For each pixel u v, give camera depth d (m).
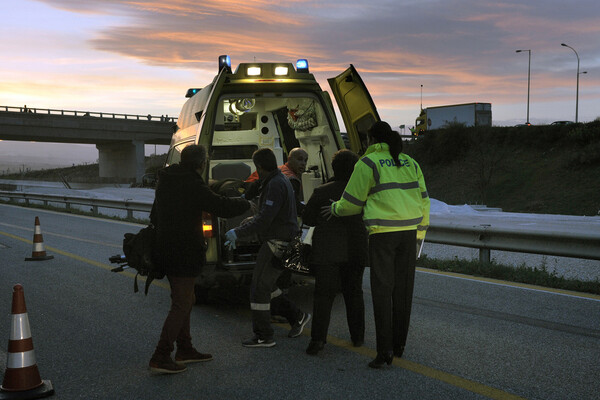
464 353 4.67
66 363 4.59
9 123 66.44
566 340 4.98
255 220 4.70
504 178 39.66
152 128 76.38
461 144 45.22
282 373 4.29
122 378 4.24
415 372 4.26
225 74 6.23
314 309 4.74
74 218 18.55
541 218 19.58
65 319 5.95
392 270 4.45
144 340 5.21
